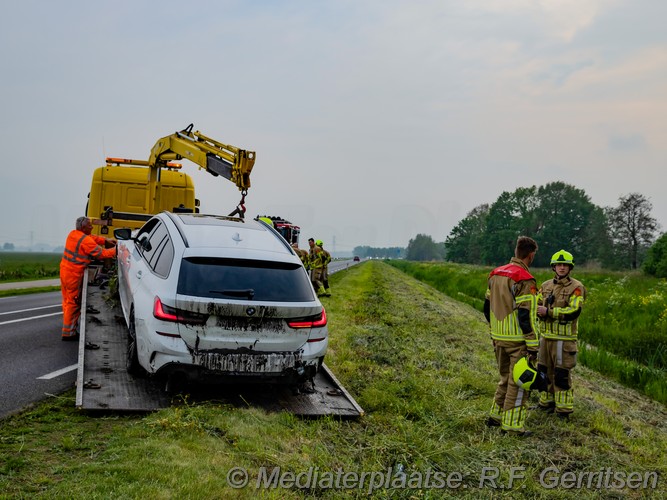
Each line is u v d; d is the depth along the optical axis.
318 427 5.47
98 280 9.78
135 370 6.13
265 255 6.05
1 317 11.72
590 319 16.77
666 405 8.95
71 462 3.98
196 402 5.66
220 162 11.23
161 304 5.45
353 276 32.62
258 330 5.59
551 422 6.42
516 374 5.66
